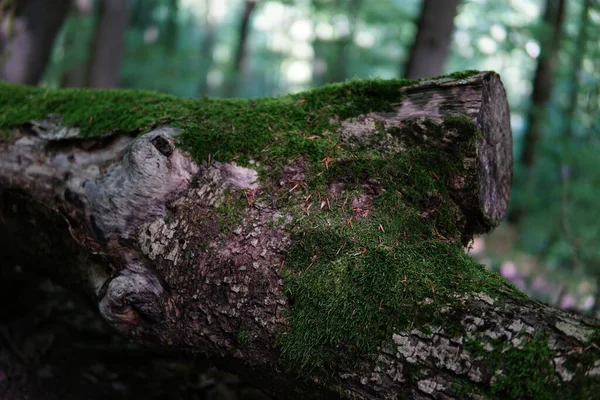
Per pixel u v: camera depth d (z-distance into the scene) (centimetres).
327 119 173
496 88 174
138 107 193
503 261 425
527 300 130
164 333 162
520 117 596
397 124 167
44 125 206
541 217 485
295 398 149
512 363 118
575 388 113
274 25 1867
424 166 161
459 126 160
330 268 140
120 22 784
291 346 137
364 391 131
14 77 430
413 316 131
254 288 144
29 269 244
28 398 216
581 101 525
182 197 162
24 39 430
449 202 161
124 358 248
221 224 153
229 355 151
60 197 187
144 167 162
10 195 205
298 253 144
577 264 358
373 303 134
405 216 154
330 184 158
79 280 196
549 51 554
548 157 504
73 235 180
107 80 785
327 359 134
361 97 176
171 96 207
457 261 146
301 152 163
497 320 125
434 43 532
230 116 178
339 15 1288
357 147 165
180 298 156
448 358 124
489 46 664
